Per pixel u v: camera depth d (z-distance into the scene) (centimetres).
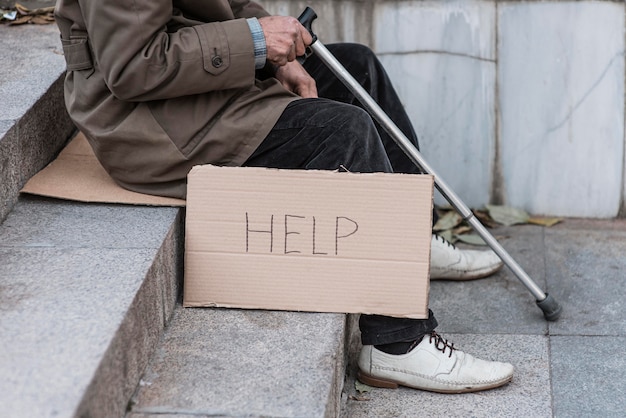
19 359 211
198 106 279
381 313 277
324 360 255
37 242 270
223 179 273
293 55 284
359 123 278
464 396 298
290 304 278
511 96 408
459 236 405
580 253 389
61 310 231
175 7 282
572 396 298
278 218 274
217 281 279
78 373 205
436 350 295
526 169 418
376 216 271
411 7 400
